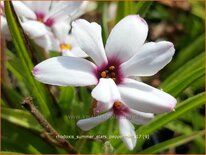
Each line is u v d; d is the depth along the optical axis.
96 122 0.08
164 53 0.08
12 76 0.15
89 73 0.08
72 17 0.12
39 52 0.12
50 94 0.12
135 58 0.08
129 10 0.12
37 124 0.12
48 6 0.12
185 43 0.17
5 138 0.12
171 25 0.18
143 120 0.09
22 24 0.11
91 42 0.08
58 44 0.12
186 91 0.14
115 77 0.08
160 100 0.08
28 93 0.14
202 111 0.15
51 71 0.08
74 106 0.13
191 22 0.18
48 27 0.12
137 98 0.08
